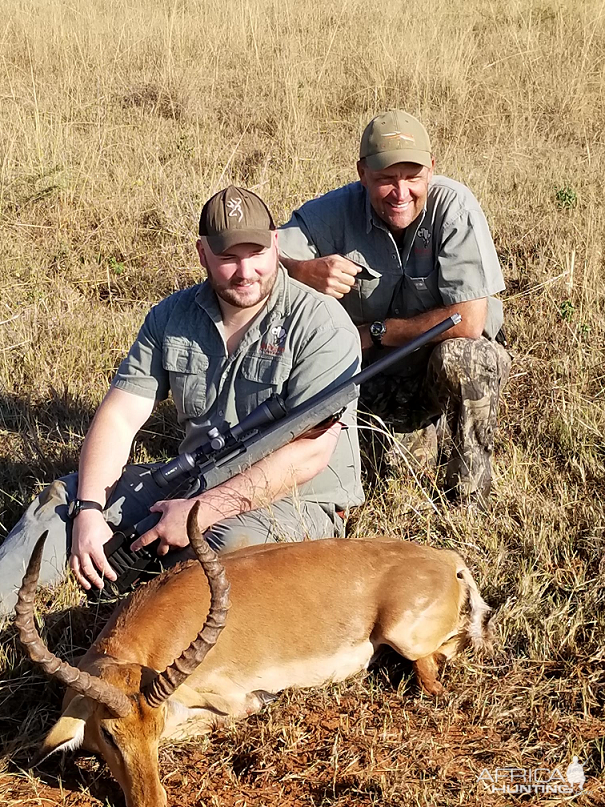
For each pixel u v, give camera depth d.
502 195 4.99
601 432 3.14
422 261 2.97
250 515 2.49
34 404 3.45
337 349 2.49
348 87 6.84
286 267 2.94
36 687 2.28
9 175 4.99
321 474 2.60
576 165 5.37
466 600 2.39
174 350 2.55
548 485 3.00
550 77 6.87
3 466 3.12
